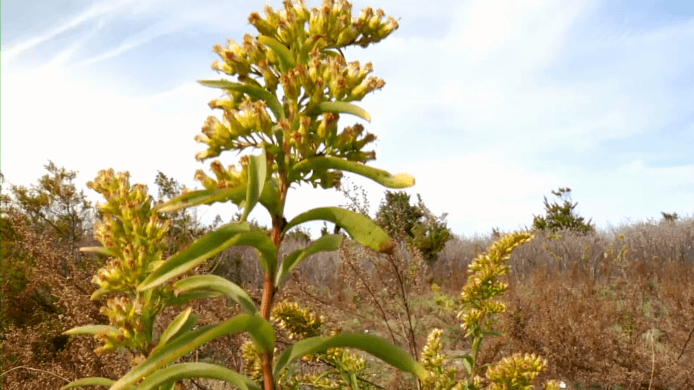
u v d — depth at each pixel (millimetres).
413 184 1455
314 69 1589
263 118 1524
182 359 4480
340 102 1549
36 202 8219
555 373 4664
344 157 1617
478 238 18359
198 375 1458
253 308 1536
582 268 12766
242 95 1719
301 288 4586
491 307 3166
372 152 1633
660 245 14133
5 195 6633
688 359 4875
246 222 1421
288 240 13430
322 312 4527
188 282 1574
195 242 1325
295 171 1532
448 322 6312
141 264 1753
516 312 4977
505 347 5301
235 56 1690
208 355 5062
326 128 1528
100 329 1789
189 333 1356
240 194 1420
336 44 1795
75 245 5996
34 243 4602
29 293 4984
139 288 1283
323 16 1747
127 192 1895
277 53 1660
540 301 6219
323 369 3617
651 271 9719
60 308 5402
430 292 8508
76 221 8555
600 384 4609
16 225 4750
